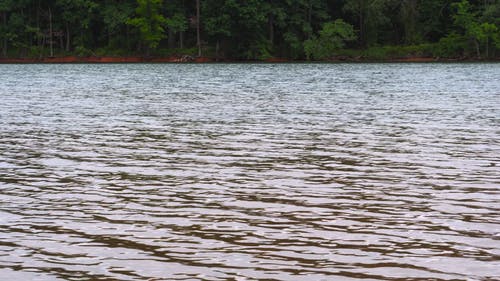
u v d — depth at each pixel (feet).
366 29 301.84
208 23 289.74
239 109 86.84
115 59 305.94
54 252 28.12
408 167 45.91
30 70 221.05
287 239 29.66
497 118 74.90
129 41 308.81
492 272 25.61
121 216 33.50
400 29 314.55
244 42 300.20
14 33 311.88
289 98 104.83
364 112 82.43
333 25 293.64
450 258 27.17
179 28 302.04
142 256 27.55
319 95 111.04
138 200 36.76
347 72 197.47
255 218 32.96
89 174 44.04
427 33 309.01
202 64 270.87
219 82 150.92
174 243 29.14
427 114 79.66
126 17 302.25
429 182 40.98
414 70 207.72
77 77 175.42
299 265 26.45
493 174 43.42
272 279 25.00
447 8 303.68
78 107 90.68
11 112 84.23
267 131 64.90
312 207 34.99
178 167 46.21
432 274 25.43
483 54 294.66
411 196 37.35
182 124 70.79
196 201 36.42
